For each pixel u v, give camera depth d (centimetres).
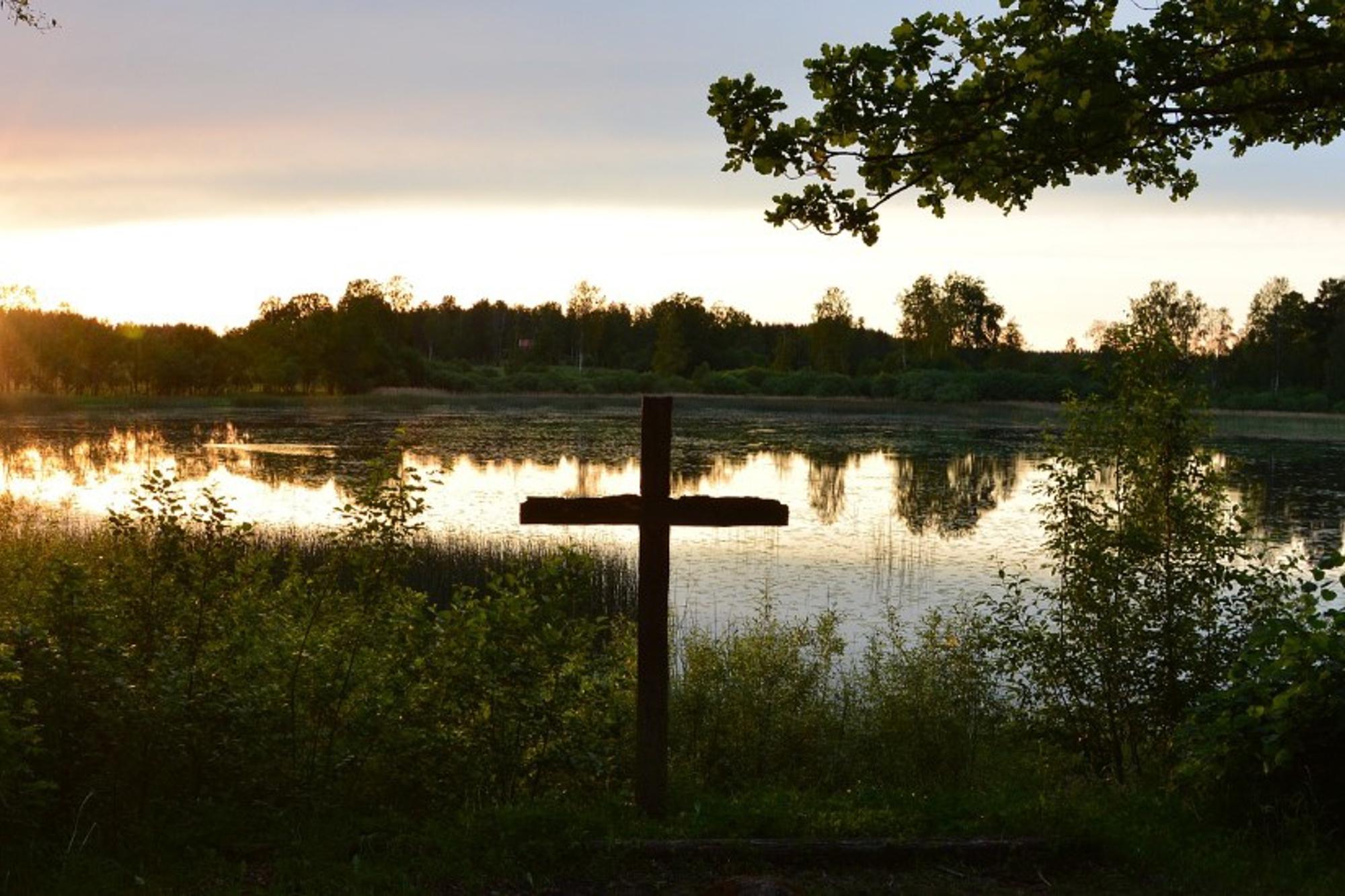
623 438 5766
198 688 734
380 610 875
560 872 644
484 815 702
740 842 667
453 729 800
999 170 765
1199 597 976
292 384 10288
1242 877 648
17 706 664
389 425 6575
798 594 2047
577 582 890
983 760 1080
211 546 845
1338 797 708
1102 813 728
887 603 1953
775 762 1082
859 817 721
